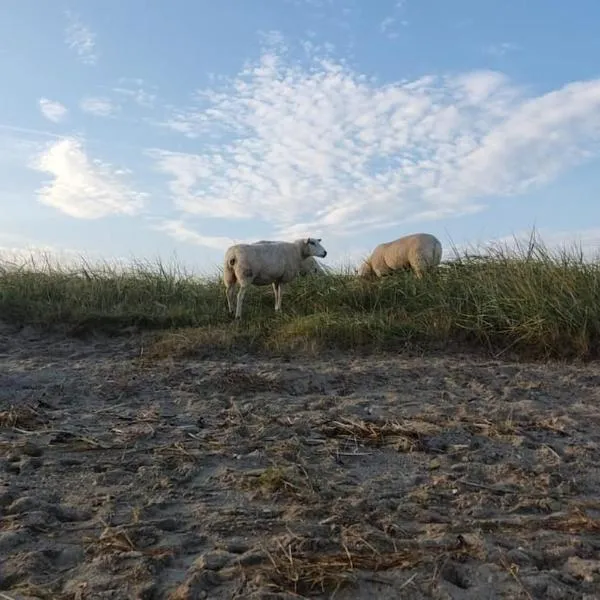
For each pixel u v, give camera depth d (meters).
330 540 1.96
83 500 2.32
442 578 1.76
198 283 7.48
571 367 4.62
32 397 3.89
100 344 5.66
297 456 2.81
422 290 6.08
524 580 1.75
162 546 1.94
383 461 2.80
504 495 2.38
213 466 2.69
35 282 6.94
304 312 6.38
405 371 4.50
